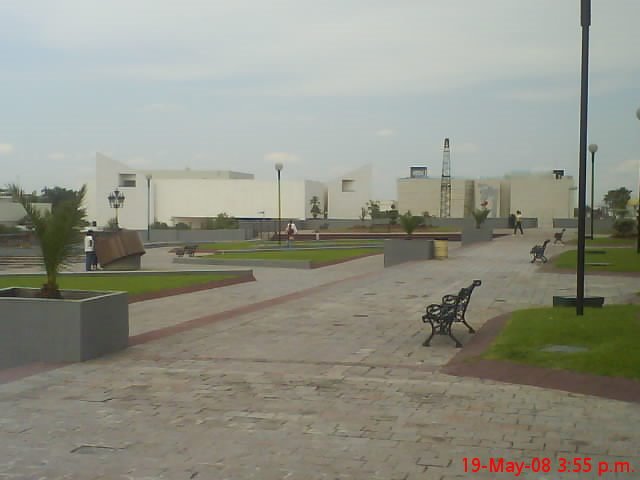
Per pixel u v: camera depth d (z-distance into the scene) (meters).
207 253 40.62
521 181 88.62
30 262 35.75
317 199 105.94
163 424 6.86
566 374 8.44
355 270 29.98
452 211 91.25
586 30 11.73
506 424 6.75
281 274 28.12
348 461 5.78
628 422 6.76
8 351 10.10
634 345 9.30
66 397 7.93
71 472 5.60
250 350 10.71
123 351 10.70
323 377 8.84
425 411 7.23
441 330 11.09
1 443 6.32
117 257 29.09
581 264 11.90
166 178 114.94
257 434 6.51
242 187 103.31
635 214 58.41
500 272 23.80
